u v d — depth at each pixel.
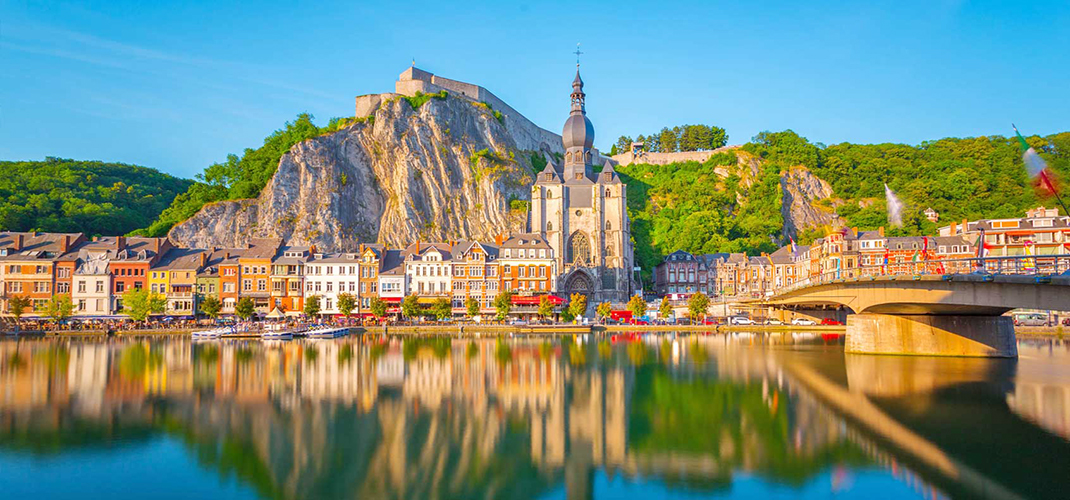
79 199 185.12
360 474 34.72
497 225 193.38
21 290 124.25
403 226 188.88
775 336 111.31
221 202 179.38
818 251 147.00
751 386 56.84
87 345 95.75
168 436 41.31
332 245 177.62
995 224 136.50
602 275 171.50
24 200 175.00
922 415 45.50
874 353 76.94
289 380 60.78
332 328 114.19
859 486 32.25
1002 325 72.50
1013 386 55.03
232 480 33.88
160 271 129.62
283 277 131.88
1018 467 34.50
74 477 34.22
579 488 32.66
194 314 129.25
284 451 38.50
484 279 137.50
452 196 198.88
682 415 46.47
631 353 82.62
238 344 97.12
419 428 43.22
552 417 46.06
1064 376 59.47
